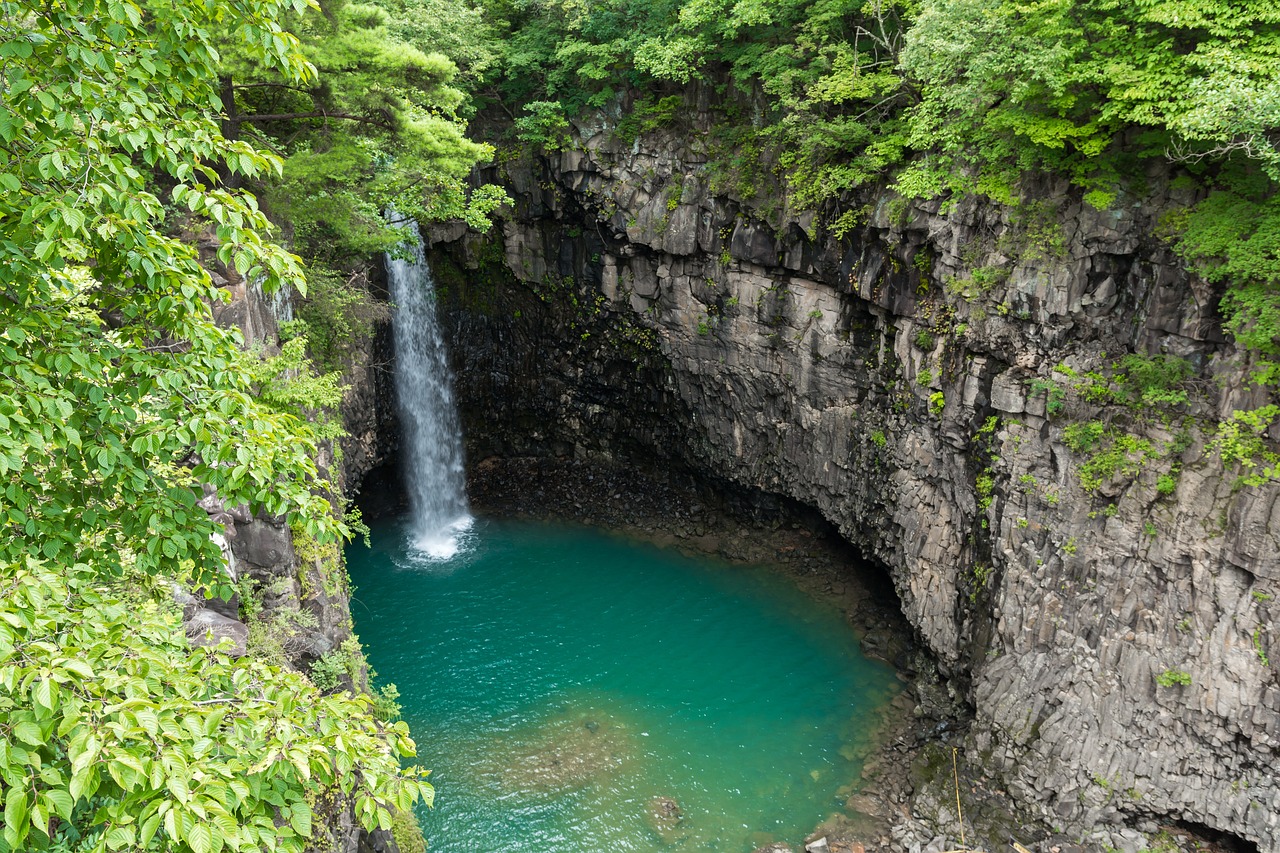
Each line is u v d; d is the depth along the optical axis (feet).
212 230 74.90
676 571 131.34
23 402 29.58
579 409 155.94
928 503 104.68
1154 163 80.48
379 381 135.33
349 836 58.85
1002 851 80.53
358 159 87.71
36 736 22.12
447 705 101.09
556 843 82.02
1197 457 77.71
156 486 35.29
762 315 122.93
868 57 101.96
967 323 94.79
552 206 139.44
